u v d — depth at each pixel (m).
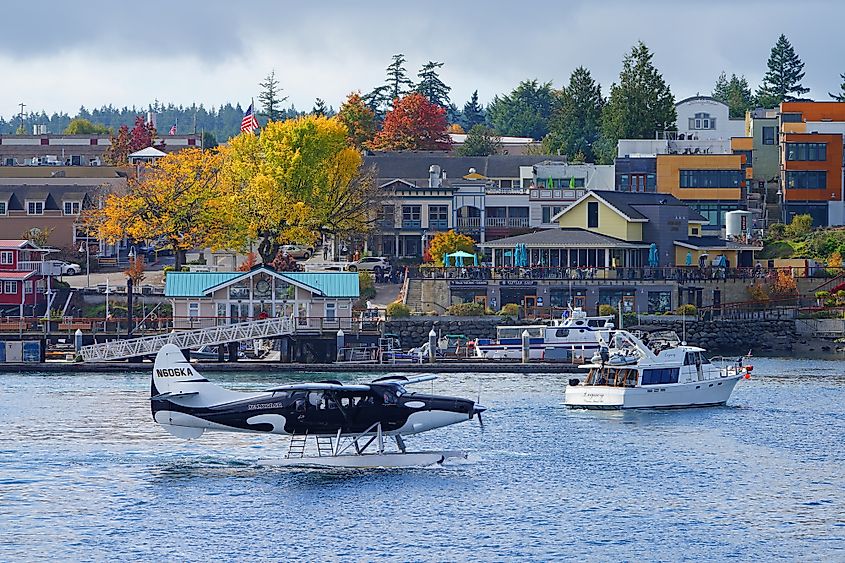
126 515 179.25
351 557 161.25
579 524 175.50
